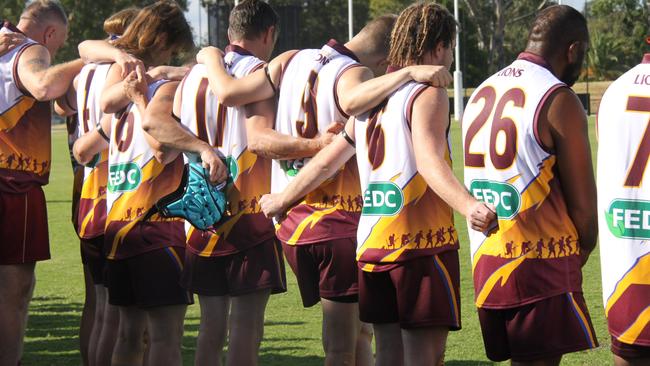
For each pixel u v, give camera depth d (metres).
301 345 12.77
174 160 9.23
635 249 6.49
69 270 19.59
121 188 9.19
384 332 7.75
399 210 7.32
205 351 8.98
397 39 7.55
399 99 7.29
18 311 9.82
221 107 8.82
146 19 9.52
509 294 7.05
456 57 86.94
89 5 130.88
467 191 6.80
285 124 8.54
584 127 6.95
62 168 48.44
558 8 7.24
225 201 8.71
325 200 8.43
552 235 6.98
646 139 6.44
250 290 8.80
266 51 9.14
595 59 128.75
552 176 6.97
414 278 7.31
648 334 6.48
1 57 9.70
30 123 9.80
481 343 12.60
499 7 112.88
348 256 8.38
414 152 7.18
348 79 8.20
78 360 12.19
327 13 135.00
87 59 9.62
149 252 9.06
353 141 7.80
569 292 7.00
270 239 8.88
